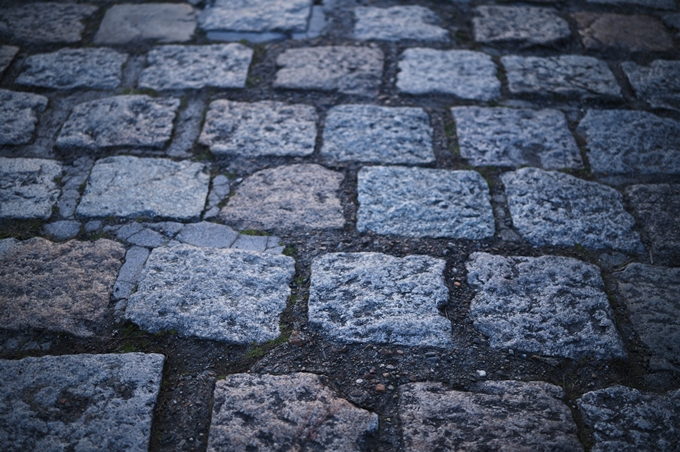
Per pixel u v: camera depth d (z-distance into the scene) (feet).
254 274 8.04
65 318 7.50
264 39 12.11
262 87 11.00
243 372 7.07
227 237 8.54
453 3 13.19
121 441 6.38
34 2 12.89
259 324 7.51
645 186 9.37
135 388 6.83
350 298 7.77
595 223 8.81
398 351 7.28
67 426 6.46
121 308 7.65
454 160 9.71
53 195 9.03
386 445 6.47
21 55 11.54
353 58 11.64
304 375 7.03
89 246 8.34
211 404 6.79
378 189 9.18
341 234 8.62
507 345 7.35
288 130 10.12
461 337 7.43
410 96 10.87
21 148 9.76
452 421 6.63
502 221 8.84
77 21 12.43
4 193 9.00
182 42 11.99
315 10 12.94
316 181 9.32
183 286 7.86
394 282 7.95
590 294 7.87
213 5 12.98
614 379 7.09
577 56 11.86
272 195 9.12
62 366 7.00
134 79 11.10
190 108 10.55
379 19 12.69
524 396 6.87
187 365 7.14
